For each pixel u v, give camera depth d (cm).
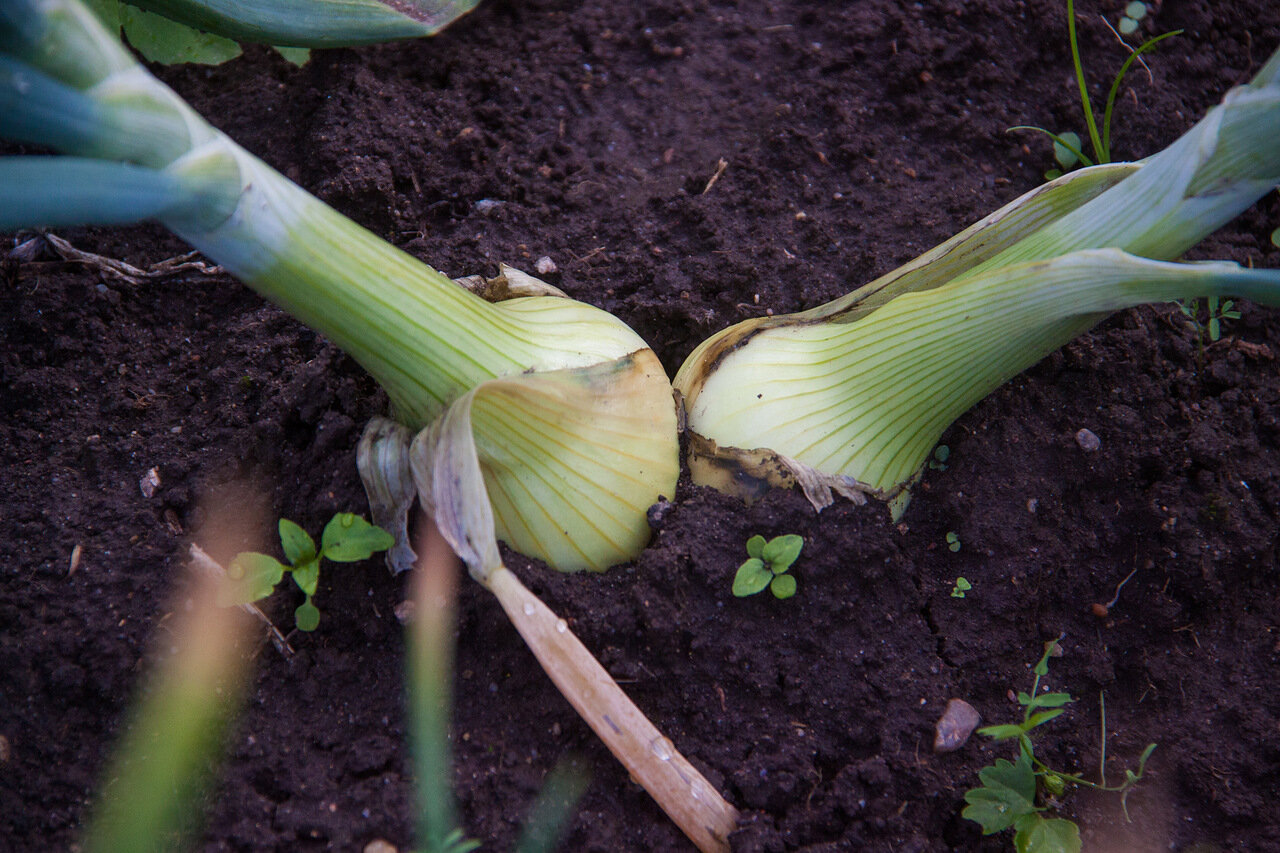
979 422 49
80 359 51
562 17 61
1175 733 47
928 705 46
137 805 39
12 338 51
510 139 57
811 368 46
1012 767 44
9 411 50
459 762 44
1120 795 46
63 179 34
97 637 45
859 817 44
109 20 52
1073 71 59
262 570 45
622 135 58
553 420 43
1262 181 41
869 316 45
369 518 46
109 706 45
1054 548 48
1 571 46
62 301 52
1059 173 57
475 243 54
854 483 46
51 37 34
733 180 56
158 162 37
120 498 48
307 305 41
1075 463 49
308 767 44
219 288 53
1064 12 59
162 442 49
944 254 47
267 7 49
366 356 42
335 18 50
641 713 44
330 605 46
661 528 45
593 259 54
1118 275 41
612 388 43
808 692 46
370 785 44
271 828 44
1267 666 48
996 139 57
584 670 42
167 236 54
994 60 58
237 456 48
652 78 59
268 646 46
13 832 44
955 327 43
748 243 54
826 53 59
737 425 45
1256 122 39
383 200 54
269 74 58
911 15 59
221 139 38
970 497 48
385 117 56
